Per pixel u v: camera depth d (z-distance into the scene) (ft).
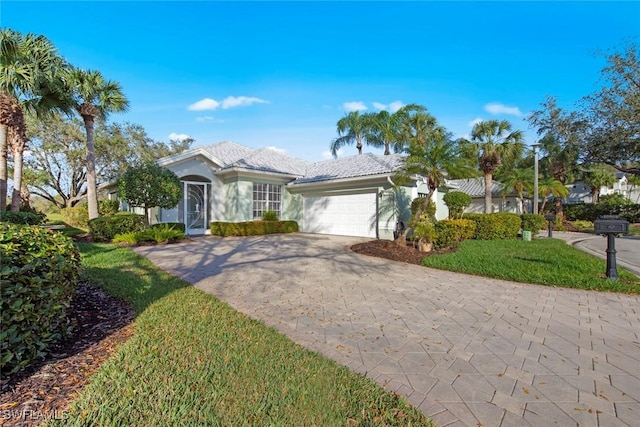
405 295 18.47
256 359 10.16
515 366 10.44
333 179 49.26
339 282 21.24
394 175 36.32
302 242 41.14
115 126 88.43
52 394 7.90
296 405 7.89
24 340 8.52
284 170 56.95
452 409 8.17
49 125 74.95
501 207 92.89
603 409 8.22
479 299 17.83
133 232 38.91
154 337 11.47
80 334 11.73
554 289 20.06
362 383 9.12
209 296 17.21
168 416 7.20
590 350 11.66
